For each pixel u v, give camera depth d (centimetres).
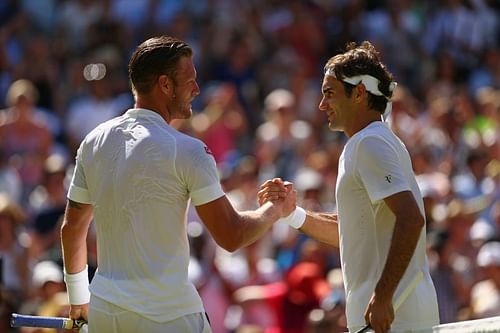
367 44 1934
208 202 1789
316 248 3666
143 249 1783
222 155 4816
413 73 5778
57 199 3934
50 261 3416
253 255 3766
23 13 5616
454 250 3788
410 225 1761
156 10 5719
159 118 1827
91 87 5084
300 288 3559
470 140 4734
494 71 5781
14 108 4653
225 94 5000
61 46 5478
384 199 1792
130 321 1777
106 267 1820
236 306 3662
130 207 1791
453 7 5997
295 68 5491
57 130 4991
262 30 5738
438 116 4919
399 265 1745
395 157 1814
